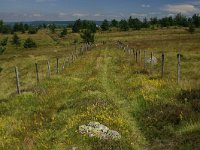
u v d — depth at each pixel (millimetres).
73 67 41719
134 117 17609
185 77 27922
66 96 23203
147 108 18344
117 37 133750
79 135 13719
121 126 15266
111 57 50375
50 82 29922
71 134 14008
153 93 21188
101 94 22109
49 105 20922
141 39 112125
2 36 161250
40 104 21656
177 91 21094
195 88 21422
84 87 25234
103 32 170875
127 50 62906
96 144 12883
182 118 15688
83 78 31797
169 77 27500
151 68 35750
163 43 79438
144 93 21219
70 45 118125
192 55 47500
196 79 26531
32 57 77438
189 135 13570
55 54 80125
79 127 14297
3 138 15055
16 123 17234
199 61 41344
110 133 13820
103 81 28609
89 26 154500
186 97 19391
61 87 26984
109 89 25016
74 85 27641
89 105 18484
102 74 32750
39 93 24750
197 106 17359
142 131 15453
